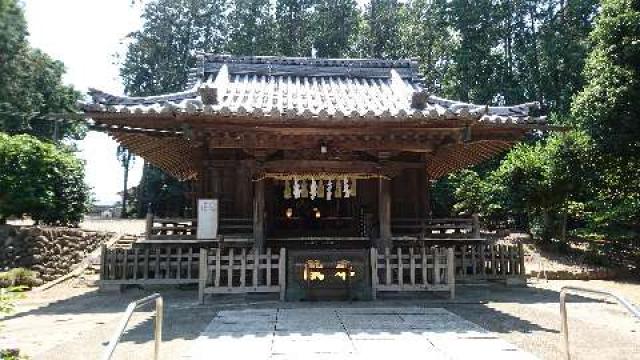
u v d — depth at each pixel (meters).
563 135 16.88
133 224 26.06
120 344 6.36
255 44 35.62
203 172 13.10
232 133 10.08
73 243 15.70
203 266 9.53
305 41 37.16
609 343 6.38
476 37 31.97
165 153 12.96
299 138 10.42
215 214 10.84
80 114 9.09
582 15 29.95
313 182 11.05
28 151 15.59
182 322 7.80
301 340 6.36
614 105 15.07
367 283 9.67
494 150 12.42
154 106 9.53
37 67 36.47
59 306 9.79
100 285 11.40
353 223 13.59
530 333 6.93
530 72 31.30
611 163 16.42
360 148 10.70
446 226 12.74
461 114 9.09
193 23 38.59
